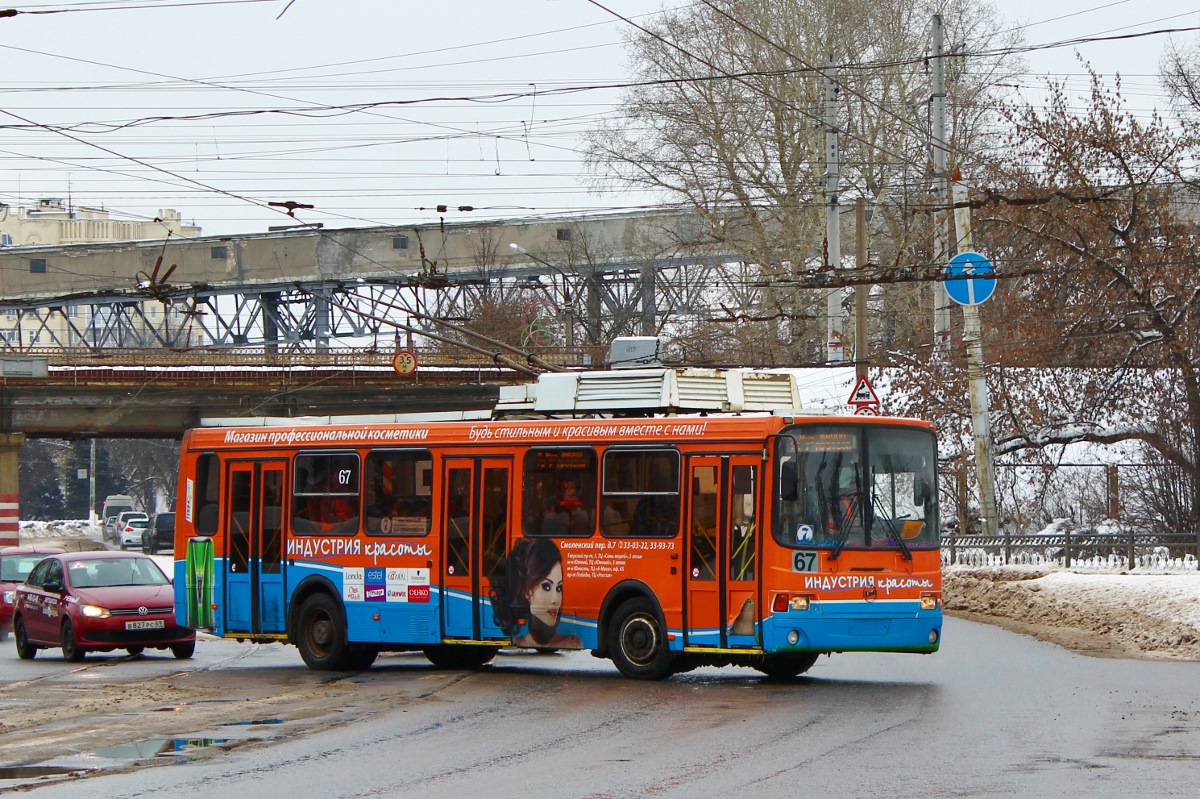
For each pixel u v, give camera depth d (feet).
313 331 269.23
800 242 201.77
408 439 70.64
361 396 201.16
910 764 39.96
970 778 37.60
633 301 256.93
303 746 45.75
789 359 209.67
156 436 214.28
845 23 200.85
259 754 44.19
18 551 109.81
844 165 200.54
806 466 60.64
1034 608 99.81
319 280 260.42
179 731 49.78
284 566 74.13
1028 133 142.82
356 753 44.16
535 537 66.18
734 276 221.25
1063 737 44.52
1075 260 142.00
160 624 84.38
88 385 195.31
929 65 198.08
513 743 45.62
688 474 62.39
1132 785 36.11
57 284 263.90
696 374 68.03
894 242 201.16
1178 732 45.29
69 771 41.47
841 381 158.61
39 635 87.40
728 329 221.05
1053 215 137.59
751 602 60.18
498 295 255.91
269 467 75.20
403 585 69.82
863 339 115.44
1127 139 138.41
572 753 43.29
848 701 54.70
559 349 212.23
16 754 44.93
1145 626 83.92
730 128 201.57
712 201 208.74
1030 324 143.33
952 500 149.79
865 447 61.72
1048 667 67.51
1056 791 35.50
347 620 71.67
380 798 36.63
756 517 60.39
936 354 149.28
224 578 76.23
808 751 42.60
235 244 262.47
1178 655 72.90
